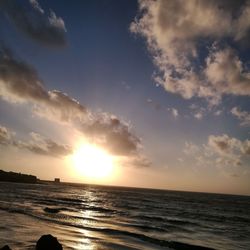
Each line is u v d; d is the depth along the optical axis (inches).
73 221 1234.6
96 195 4030.5
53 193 3789.4
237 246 931.3
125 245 807.1
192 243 937.5
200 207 2765.7
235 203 3914.9
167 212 2017.7
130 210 1988.2
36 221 1139.3
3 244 700.7
